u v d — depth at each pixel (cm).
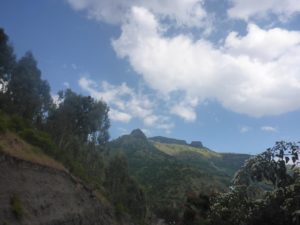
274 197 1220
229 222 1526
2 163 2498
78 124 6022
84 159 6156
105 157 7612
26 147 3441
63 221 3031
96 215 4506
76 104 5919
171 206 9956
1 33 4375
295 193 1166
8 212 2138
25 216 2314
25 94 4659
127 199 7281
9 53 4484
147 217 8575
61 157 4456
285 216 1173
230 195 1402
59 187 3506
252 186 1326
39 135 4300
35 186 2848
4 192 2266
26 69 4697
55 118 5503
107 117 6556
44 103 5275
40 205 2703
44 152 4016
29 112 4809
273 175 1228
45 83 5128
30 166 2984
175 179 13288
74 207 3644
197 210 3797
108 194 6222
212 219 1661
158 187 12950
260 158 1249
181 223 3991
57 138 5353
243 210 1336
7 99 4481
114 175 6956
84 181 4934
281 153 1232
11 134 3400
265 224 1241
